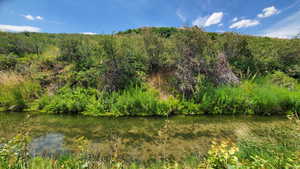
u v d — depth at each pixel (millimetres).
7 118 5969
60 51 10023
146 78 8695
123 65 8016
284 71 10016
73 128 5305
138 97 6816
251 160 2801
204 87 7340
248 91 7328
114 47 7961
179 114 6688
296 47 10078
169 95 7617
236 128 5363
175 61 8500
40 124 5590
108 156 3594
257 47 10930
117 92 7355
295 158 2148
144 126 5539
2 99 6980
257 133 4934
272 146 3498
